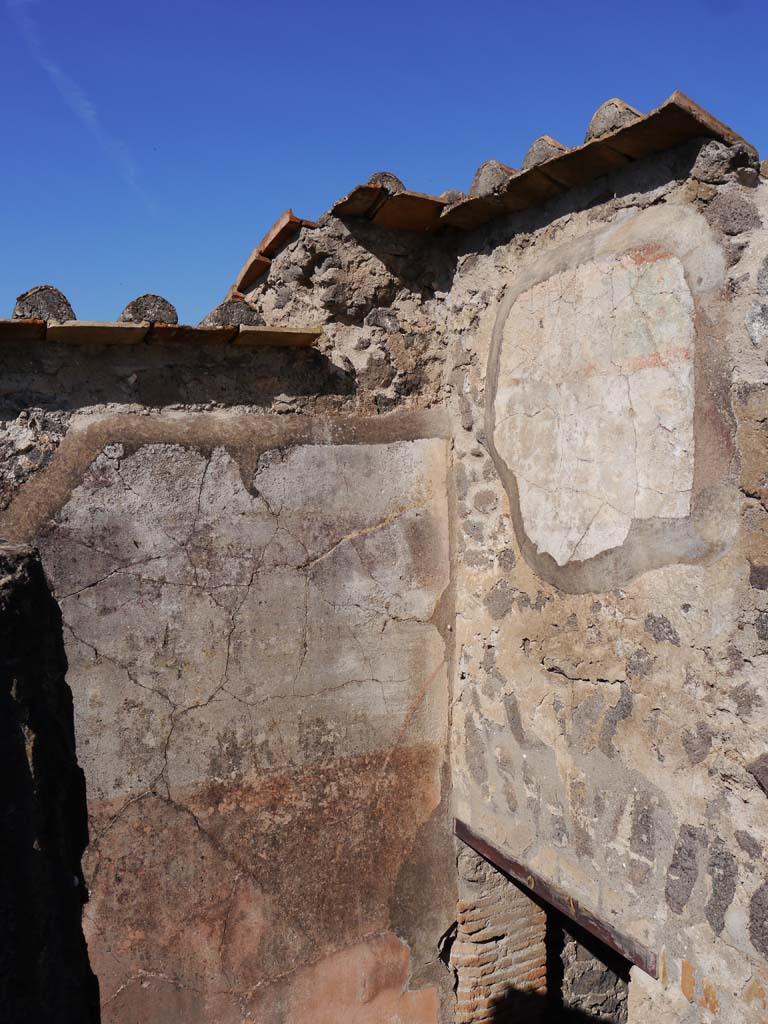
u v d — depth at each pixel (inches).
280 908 141.9
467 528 151.3
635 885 114.4
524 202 133.2
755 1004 98.0
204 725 136.2
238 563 138.4
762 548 96.9
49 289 121.7
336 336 148.4
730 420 100.1
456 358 153.0
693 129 103.3
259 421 140.3
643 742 112.8
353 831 147.7
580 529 123.2
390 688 150.7
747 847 99.0
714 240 102.7
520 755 137.3
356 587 147.6
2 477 123.0
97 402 129.6
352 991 148.2
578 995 178.4
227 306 137.2
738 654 99.7
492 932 159.0
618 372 115.8
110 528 129.4
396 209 142.2
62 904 59.4
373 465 149.2
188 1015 135.3
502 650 141.6
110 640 129.5
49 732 61.2
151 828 132.7
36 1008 54.6
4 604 57.6
